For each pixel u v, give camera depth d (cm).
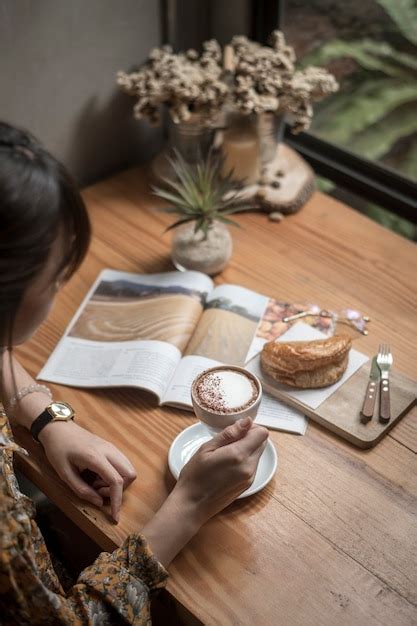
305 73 155
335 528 100
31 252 75
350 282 142
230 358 123
